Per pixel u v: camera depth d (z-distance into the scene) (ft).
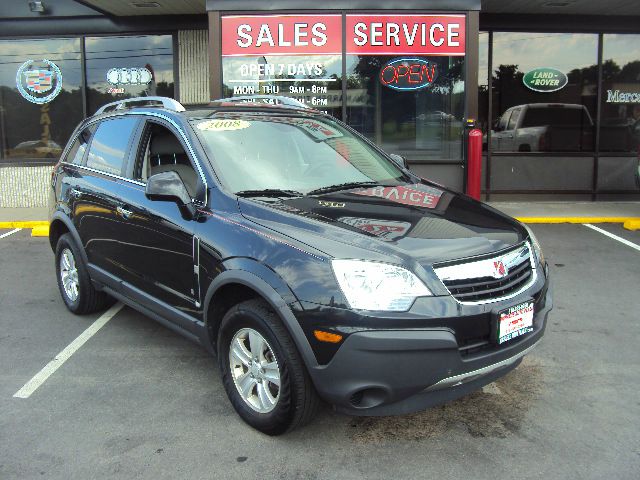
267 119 14.29
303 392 9.93
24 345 15.12
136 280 13.80
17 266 23.04
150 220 12.87
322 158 13.85
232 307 11.16
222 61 30.76
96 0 31.86
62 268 17.49
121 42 36.06
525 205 34.58
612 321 16.66
